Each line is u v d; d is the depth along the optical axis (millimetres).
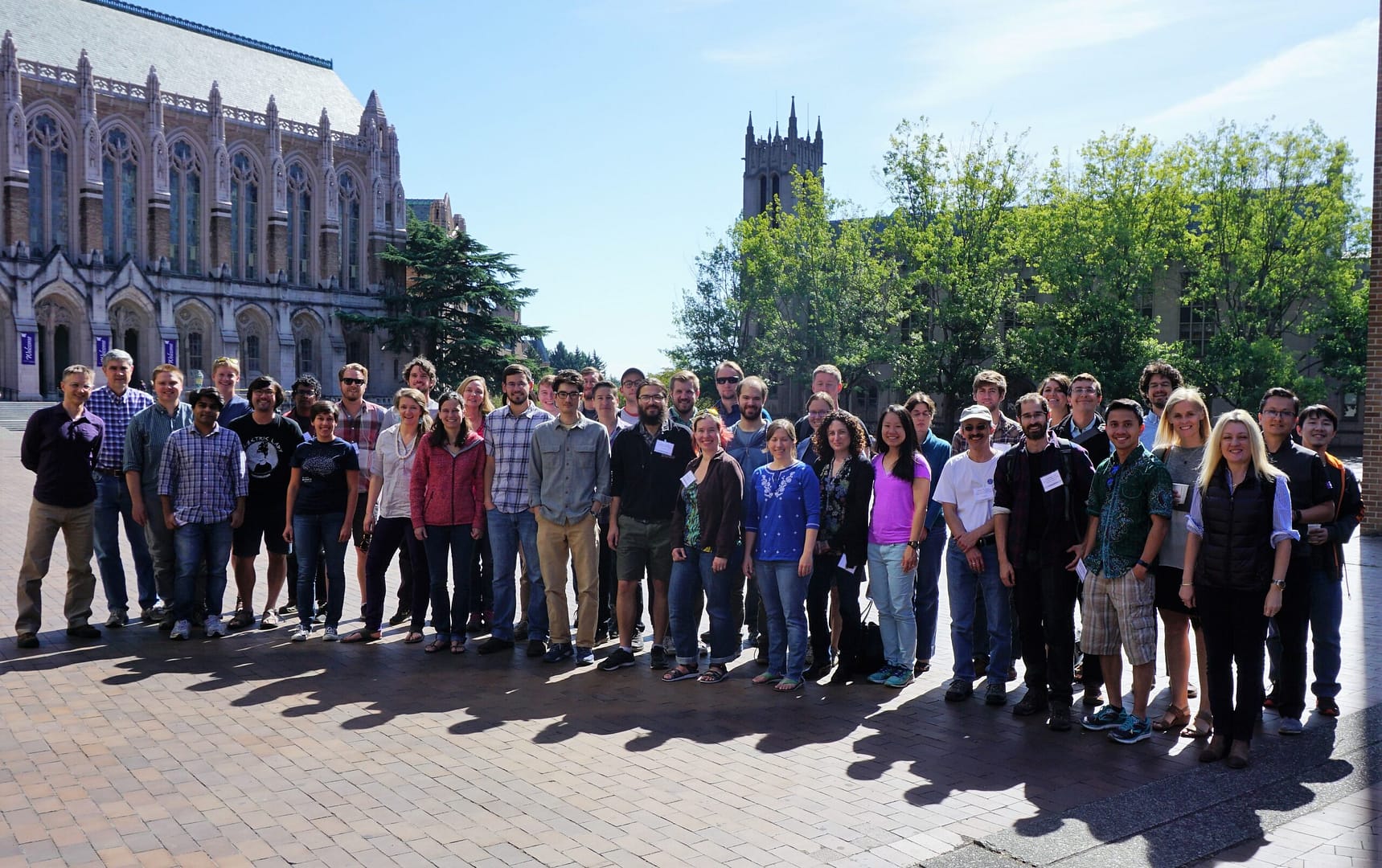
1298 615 7148
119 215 64875
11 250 59594
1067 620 7348
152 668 8688
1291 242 44938
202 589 10336
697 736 7102
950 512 8094
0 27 62625
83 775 6117
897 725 7430
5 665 8703
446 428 9562
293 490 9922
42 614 10766
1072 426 8867
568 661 9281
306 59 83188
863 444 8703
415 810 5645
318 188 74688
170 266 66875
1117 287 45094
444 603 9547
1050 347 45656
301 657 9227
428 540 9492
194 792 5871
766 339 51250
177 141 67750
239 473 10016
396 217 79312
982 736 7180
